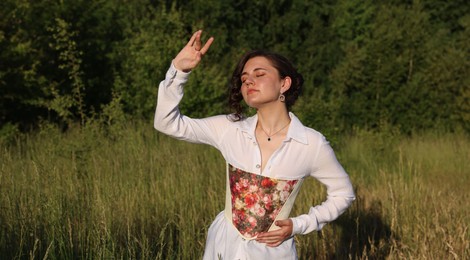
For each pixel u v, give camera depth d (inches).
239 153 110.2
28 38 459.8
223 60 644.7
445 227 221.5
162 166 284.7
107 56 499.2
